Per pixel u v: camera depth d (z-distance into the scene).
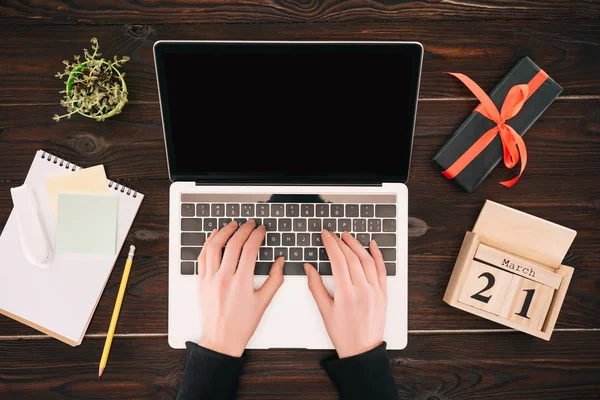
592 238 0.80
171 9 0.79
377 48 0.67
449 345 0.80
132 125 0.79
